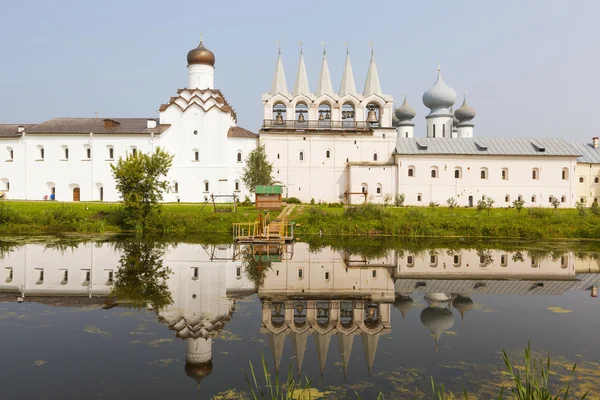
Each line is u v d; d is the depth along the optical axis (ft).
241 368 41.75
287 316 59.16
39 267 88.84
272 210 166.30
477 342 49.60
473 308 64.23
